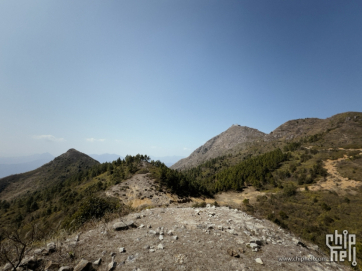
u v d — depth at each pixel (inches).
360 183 2107.5
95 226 347.9
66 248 236.8
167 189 2532.0
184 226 340.5
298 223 1440.7
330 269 249.6
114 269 196.5
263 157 4439.0
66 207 2178.9
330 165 2871.6
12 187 5821.9
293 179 2908.5
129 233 299.7
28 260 193.9
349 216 1496.1
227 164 6328.7
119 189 2347.4
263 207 1967.3
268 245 290.4
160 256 225.8
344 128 4830.2
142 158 4719.5
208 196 2832.2
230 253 240.4
